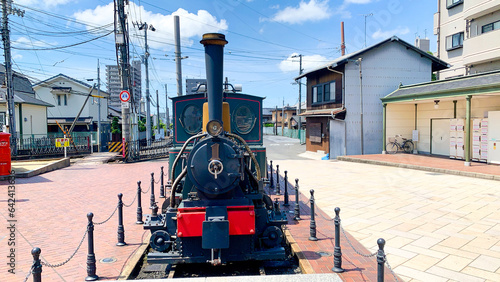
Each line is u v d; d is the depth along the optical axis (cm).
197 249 468
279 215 525
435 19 2483
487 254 528
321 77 2184
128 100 1917
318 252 541
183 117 743
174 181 535
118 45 1819
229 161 460
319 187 1105
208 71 468
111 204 895
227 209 465
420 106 1920
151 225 488
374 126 1972
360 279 443
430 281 441
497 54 1797
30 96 2762
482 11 1898
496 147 1411
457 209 794
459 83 1459
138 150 2042
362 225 684
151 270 507
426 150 1884
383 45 1961
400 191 1008
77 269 485
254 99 768
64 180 1291
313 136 2208
